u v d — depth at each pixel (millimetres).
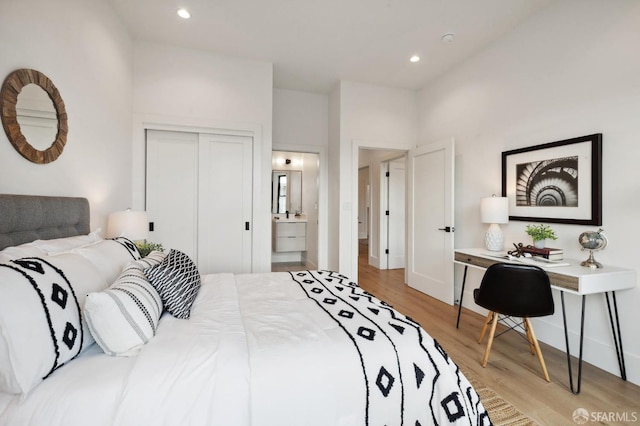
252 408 944
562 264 2096
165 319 1354
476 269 3201
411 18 2602
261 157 3402
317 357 1076
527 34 2625
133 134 2984
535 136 2564
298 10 2500
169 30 2814
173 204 3229
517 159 2707
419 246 3963
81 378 927
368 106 4000
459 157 3430
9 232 1270
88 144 2109
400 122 4137
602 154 2090
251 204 3420
